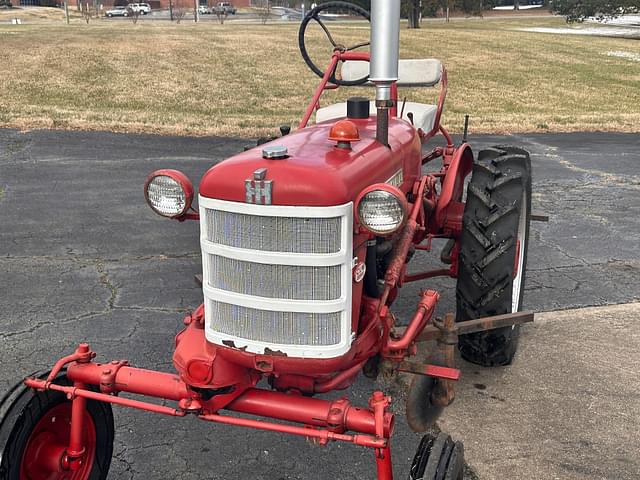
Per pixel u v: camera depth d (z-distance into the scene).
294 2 76.00
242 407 2.59
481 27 46.69
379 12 2.74
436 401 3.09
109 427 2.94
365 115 3.56
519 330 4.09
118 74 19.52
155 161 9.59
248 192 2.34
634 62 26.02
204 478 3.10
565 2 48.25
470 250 3.65
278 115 14.56
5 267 5.62
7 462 2.48
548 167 9.85
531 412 3.61
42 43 25.69
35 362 4.08
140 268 5.68
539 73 22.88
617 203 7.91
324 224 2.32
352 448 3.33
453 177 3.82
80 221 6.91
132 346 4.30
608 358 4.20
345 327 2.44
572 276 5.61
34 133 11.25
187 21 52.56
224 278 2.49
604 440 3.38
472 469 3.15
